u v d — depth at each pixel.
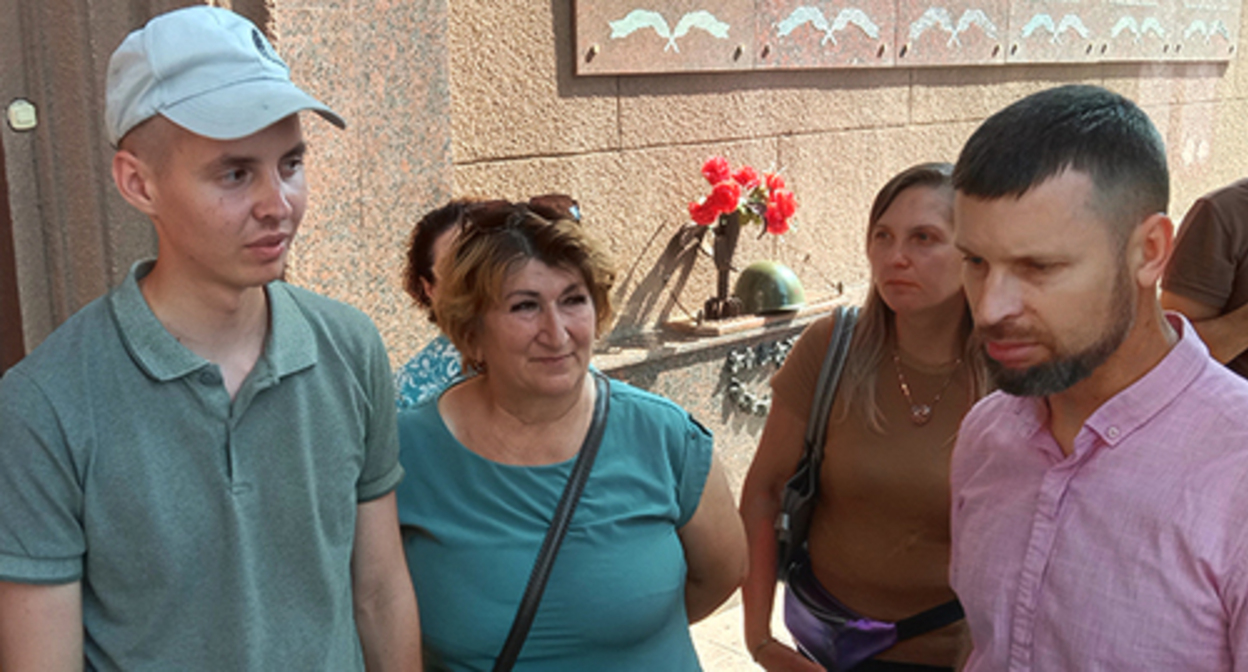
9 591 1.24
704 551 1.95
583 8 4.24
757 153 5.09
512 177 4.18
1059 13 6.43
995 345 1.17
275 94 1.24
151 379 1.27
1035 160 1.09
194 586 1.30
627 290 4.65
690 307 4.92
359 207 3.30
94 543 1.25
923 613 2.20
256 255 1.27
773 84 5.09
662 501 1.82
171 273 1.31
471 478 1.78
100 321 1.29
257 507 1.34
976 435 1.42
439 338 2.42
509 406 1.77
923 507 2.15
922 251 2.05
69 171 3.10
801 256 5.40
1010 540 1.32
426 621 1.77
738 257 5.03
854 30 5.34
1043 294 1.12
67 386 1.23
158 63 1.21
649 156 4.64
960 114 6.10
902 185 2.09
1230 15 7.86
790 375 2.35
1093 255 1.11
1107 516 1.20
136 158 1.25
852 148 5.55
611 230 4.55
